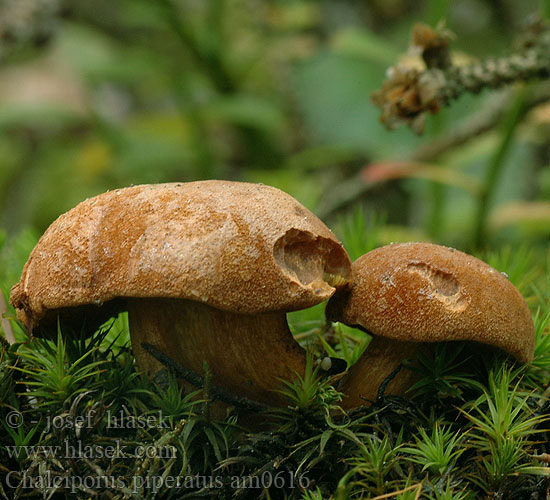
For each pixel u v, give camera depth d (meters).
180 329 0.27
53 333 0.28
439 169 0.42
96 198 0.27
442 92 0.31
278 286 0.26
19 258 0.33
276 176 0.54
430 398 0.27
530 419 0.27
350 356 0.29
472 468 0.27
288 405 0.27
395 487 0.26
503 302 0.27
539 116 0.43
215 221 0.26
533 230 0.48
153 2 0.54
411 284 0.27
